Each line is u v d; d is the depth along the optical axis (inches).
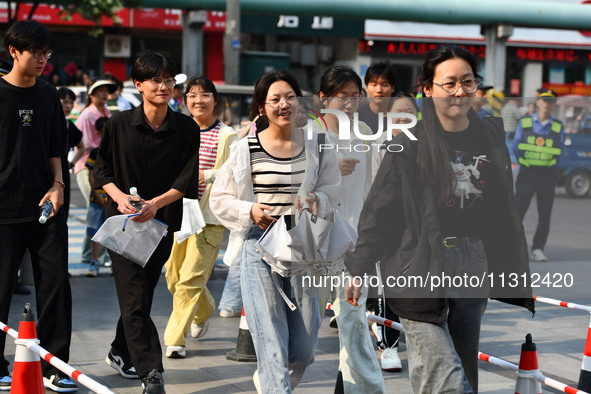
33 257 318.0
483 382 344.2
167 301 499.8
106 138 323.9
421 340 223.5
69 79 1555.1
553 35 1834.4
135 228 313.6
